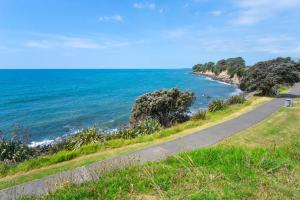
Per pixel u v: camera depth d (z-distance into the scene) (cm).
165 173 783
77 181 829
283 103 2925
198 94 5753
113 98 5856
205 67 15262
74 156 1387
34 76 16575
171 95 2448
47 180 969
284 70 3703
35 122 3444
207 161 866
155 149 1399
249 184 700
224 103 2756
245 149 983
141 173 780
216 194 643
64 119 3612
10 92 7388
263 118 2205
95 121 3466
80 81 11962
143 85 9281
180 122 2362
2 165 1222
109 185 712
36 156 1557
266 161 836
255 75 3703
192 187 685
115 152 1400
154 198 645
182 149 1398
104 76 16700
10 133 2783
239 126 1933
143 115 2350
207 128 1889
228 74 10169
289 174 768
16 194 829
